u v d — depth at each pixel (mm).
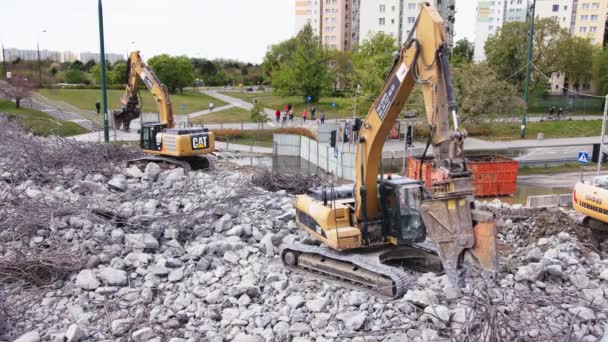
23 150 19219
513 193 21812
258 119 41844
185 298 10125
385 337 8555
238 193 16625
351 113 44969
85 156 20609
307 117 53000
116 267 11195
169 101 22250
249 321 9203
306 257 11828
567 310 9453
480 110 28094
